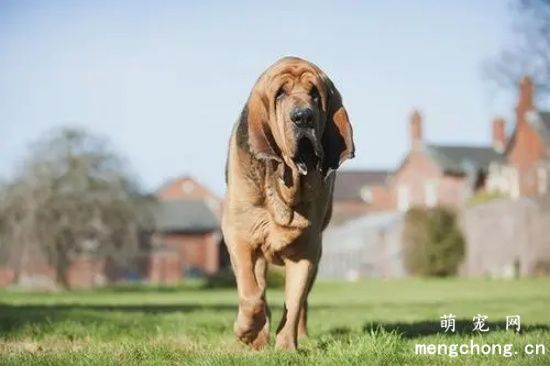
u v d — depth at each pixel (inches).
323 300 1141.7
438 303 891.4
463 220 2266.2
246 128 261.1
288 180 251.6
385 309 738.8
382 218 2856.8
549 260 2127.2
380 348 266.2
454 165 2901.1
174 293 1775.3
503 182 2748.5
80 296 1547.7
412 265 2299.5
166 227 3390.7
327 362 248.1
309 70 244.1
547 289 1461.6
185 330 410.0
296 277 271.0
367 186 3831.2
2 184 1916.8
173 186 3811.5
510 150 2527.1
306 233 264.1
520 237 2160.4
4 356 277.6
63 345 348.2
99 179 1957.4
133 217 1991.9
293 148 236.2
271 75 245.6
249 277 268.1
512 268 2165.4
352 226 2918.3
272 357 247.6
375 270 2701.8
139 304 959.0
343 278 2851.9
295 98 237.5
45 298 1391.5
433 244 2256.4
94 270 2513.5
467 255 2255.2
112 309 732.0
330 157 248.2
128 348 294.0
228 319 502.0
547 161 2400.3
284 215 258.8
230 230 271.7
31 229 1892.2
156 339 358.6
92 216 1935.3
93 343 354.9
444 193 2906.0
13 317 492.7
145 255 2097.7
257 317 266.5
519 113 2470.5
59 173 1927.9
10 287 2039.9
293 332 273.3
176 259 3267.7
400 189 3063.5
